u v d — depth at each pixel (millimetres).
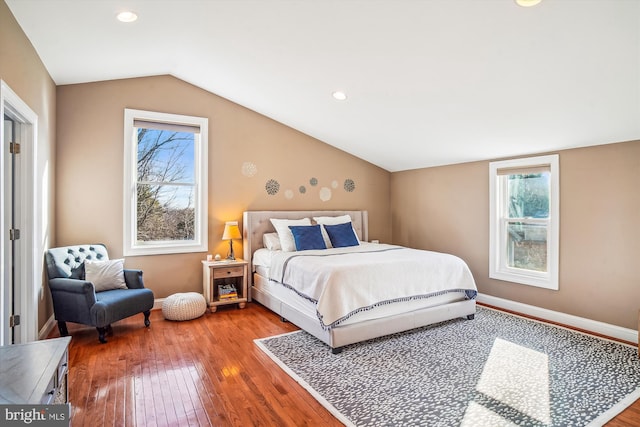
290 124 5012
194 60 3654
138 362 2770
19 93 2502
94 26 2732
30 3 2289
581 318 3553
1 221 2113
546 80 2730
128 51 3293
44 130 3191
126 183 4008
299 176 5176
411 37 2631
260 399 2252
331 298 2947
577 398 2260
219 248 4590
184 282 4367
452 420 2031
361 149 5336
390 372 2621
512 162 4164
